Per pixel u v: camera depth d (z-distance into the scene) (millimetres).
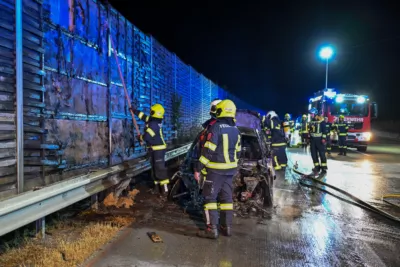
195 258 4051
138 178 8406
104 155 5840
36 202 3604
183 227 5102
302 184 8852
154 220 5355
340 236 5016
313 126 10539
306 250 4441
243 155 7020
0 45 3488
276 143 10391
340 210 6406
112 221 5152
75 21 4969
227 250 4328
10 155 3639
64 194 4219
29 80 3963
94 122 5516
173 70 10055
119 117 6391
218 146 4742
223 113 4801
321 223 5582
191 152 6473
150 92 7938
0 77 3504
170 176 7781
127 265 3773
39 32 4074
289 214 6035
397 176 10055
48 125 4344
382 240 4914
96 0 5547
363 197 7418
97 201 5730
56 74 4520
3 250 3982
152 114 6707
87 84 5305
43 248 4070
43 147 4203
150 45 7980
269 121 10648
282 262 4047
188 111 12172
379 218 5965
